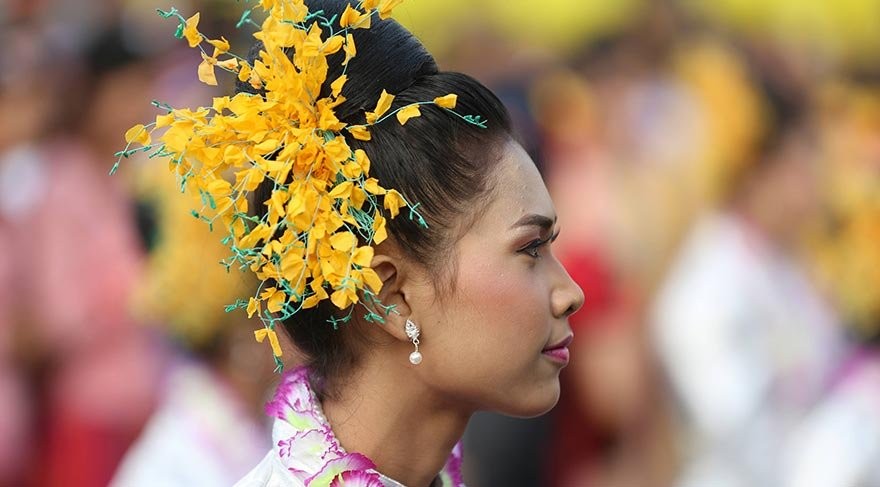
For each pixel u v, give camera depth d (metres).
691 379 8.98
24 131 9.84
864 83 12.04
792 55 10.58
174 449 6.42
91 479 9.05
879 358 8.00
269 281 4.19
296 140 3.89
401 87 4.00
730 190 9.55
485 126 4.01
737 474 8.79
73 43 9.90
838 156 10.39
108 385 9.01
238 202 3.89
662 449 9.41
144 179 7.16
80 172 9.48
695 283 9.13
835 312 9.00
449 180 3.94
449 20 11.32
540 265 4.06
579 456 9.52
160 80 10.04
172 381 6.80
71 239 9.19
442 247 3.95
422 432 4.11
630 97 10.48
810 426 8.16
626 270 9.55
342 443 4.09
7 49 10.00
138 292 7.64
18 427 9.25
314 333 4.11
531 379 4.03
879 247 8.86
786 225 9.38
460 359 3.97
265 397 6.46
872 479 7.82
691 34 11.01
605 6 11.45
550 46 11.83
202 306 6.46
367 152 3.95
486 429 9.37
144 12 10.14
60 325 9.10
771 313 9.01
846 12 12.82
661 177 9.70
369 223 3.89
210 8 8.08
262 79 3.99
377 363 4.06
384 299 3.97
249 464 6.49
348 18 3.91
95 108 9.72
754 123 9.62
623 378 9.44
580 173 10.04
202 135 3.91
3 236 9.29
